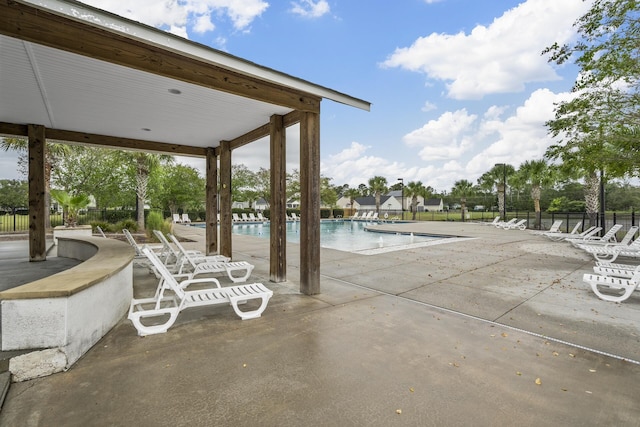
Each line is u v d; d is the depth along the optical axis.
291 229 22.97
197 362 2.67
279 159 5.55
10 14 2.59
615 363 2.70
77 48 2.88
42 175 6.68
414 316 3.87
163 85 4.27
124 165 18.55
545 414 2.01
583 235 11.65
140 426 1.88
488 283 5.52
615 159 6.51
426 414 2.01
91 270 3.26
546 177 20.22
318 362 2.69
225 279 5.79
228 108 5.22
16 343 2.41
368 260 7.76
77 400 2.12
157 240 12.05
